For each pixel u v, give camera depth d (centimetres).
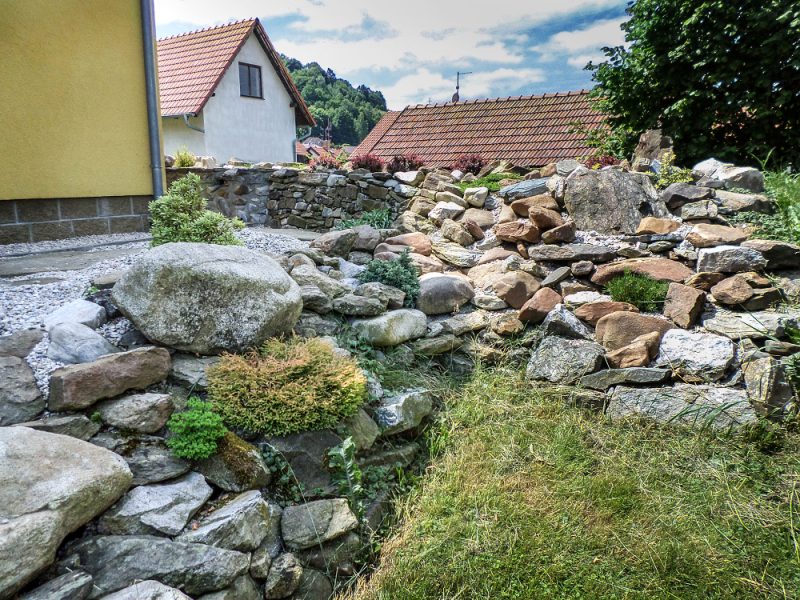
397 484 333
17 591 192
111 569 216
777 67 611
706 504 301
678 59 663
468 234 579
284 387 305
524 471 331
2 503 198
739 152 677
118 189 675
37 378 271
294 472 294
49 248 547
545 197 570
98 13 625
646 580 258
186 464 267
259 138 1812
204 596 228
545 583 259
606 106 754
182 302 307
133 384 282
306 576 265
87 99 627
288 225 860
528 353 440
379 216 683
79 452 230
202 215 459
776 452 335
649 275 459
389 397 370
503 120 1371
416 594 258
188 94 1583
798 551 266
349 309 423
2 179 557
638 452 345
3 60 544
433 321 471
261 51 1784
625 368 389
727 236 465
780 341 379
